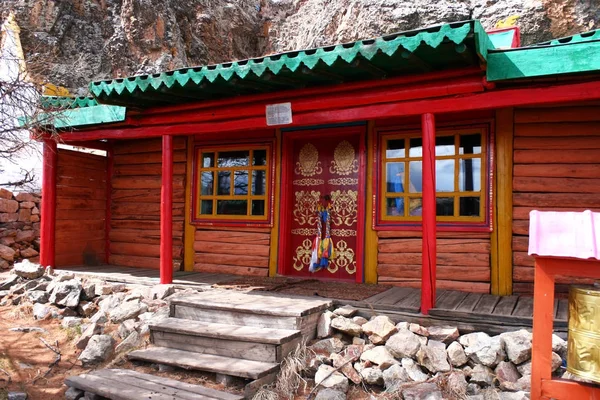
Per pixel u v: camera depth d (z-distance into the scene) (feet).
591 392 8.48
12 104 17.28
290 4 53.11
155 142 25.30
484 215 18.08
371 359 13.29
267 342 13.51
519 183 17.58
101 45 43.32
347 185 21.17
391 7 39.68
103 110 21.43
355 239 20.90
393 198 19.84
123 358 14.94
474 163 18.42
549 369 8.80
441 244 18.67
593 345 8.43
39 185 30.01
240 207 23.02
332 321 14.94
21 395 13.12
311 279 20.79
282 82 16.65
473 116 18.28
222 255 23.15
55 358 15.57
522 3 36.96
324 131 21.08
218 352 14.35
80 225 25.45
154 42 42.04
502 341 12.78
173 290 19.35
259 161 22.66
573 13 35.53
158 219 25.02
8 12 37.06
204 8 47.62
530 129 17.53
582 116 16.87
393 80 15.64
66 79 27.86
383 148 19.94
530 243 8.84
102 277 21.74
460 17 38.29
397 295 17.02
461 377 12.28
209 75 16.33
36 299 19.69
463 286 18.21
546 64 13.28
